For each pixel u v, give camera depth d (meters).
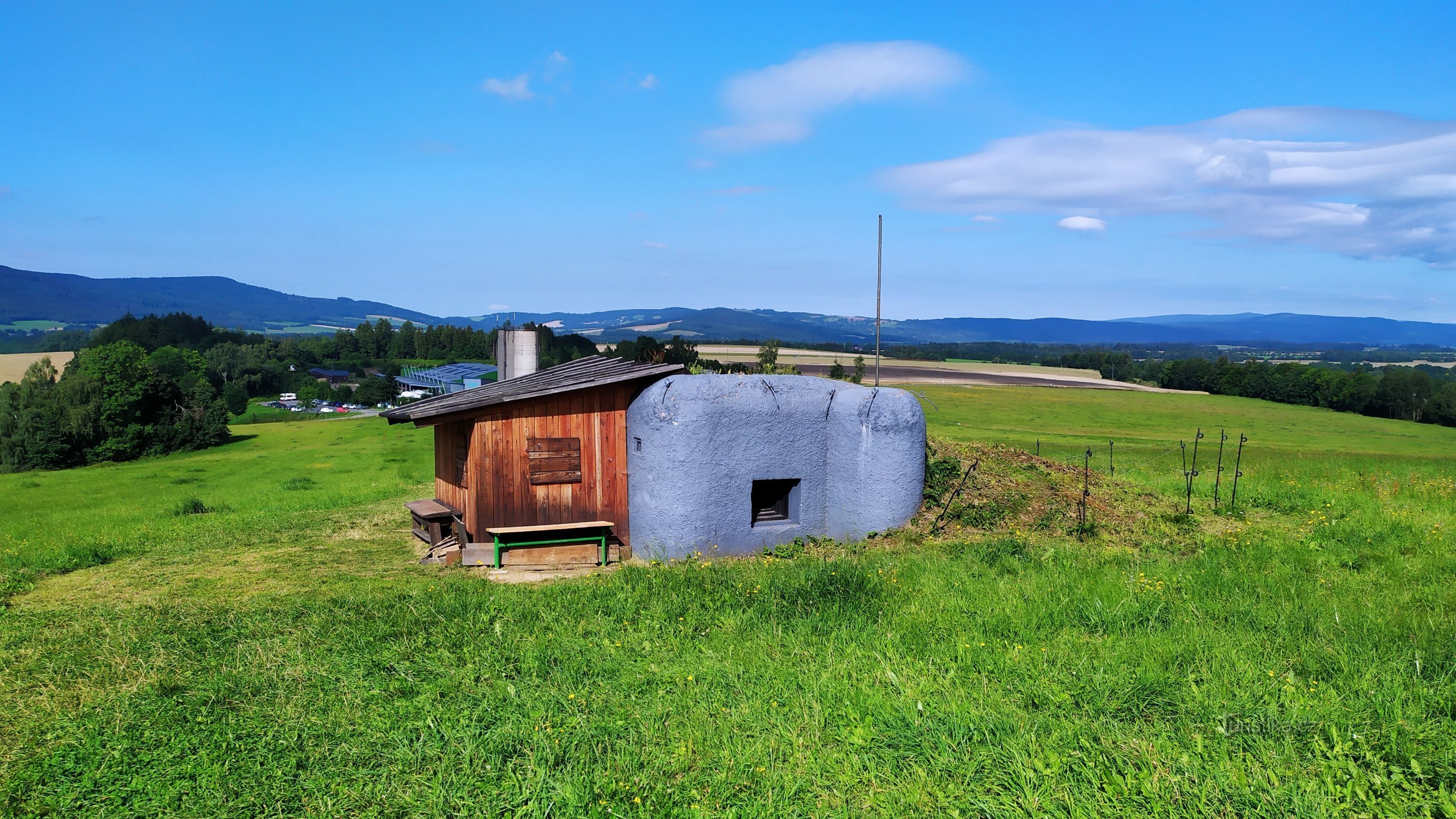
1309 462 29.45
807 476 13.07
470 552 11.63
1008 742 5.21
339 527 14.80
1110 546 11.66
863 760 5.17
